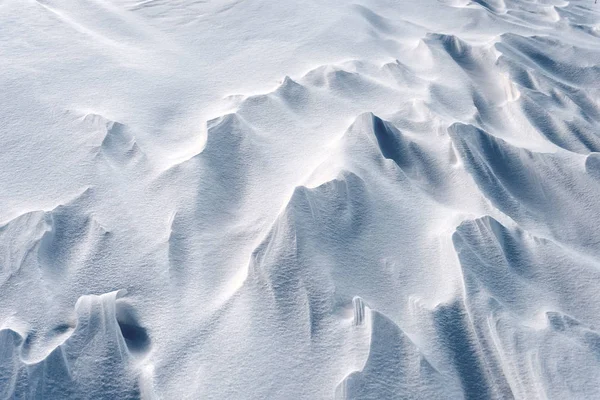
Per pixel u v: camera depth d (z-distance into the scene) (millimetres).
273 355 3984
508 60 5027
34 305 4066
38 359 3961
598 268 4211
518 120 4758
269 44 5086
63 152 4441
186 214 4266
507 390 3971
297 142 4539
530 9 5715
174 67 4891
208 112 4645
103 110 4602
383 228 4270
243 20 5250
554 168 4516
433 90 4848
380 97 4785
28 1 5227
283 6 5352
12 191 4324
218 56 4992
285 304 4066
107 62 4863
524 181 4500
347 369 3955
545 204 4441
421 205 4352
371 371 3953
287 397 3926
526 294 4145
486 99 4867
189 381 3953
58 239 4207
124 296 4098
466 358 4020
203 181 4352
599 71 5070
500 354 4016
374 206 4320
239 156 4465
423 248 4223
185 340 4020
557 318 4082
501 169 4527
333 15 5316
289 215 4199
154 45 5035
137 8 5324
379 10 5500
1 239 4184
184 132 4551
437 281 4148
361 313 4043
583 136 4688
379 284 4141
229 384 3947
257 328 4027
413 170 4480
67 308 4066
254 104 4660
